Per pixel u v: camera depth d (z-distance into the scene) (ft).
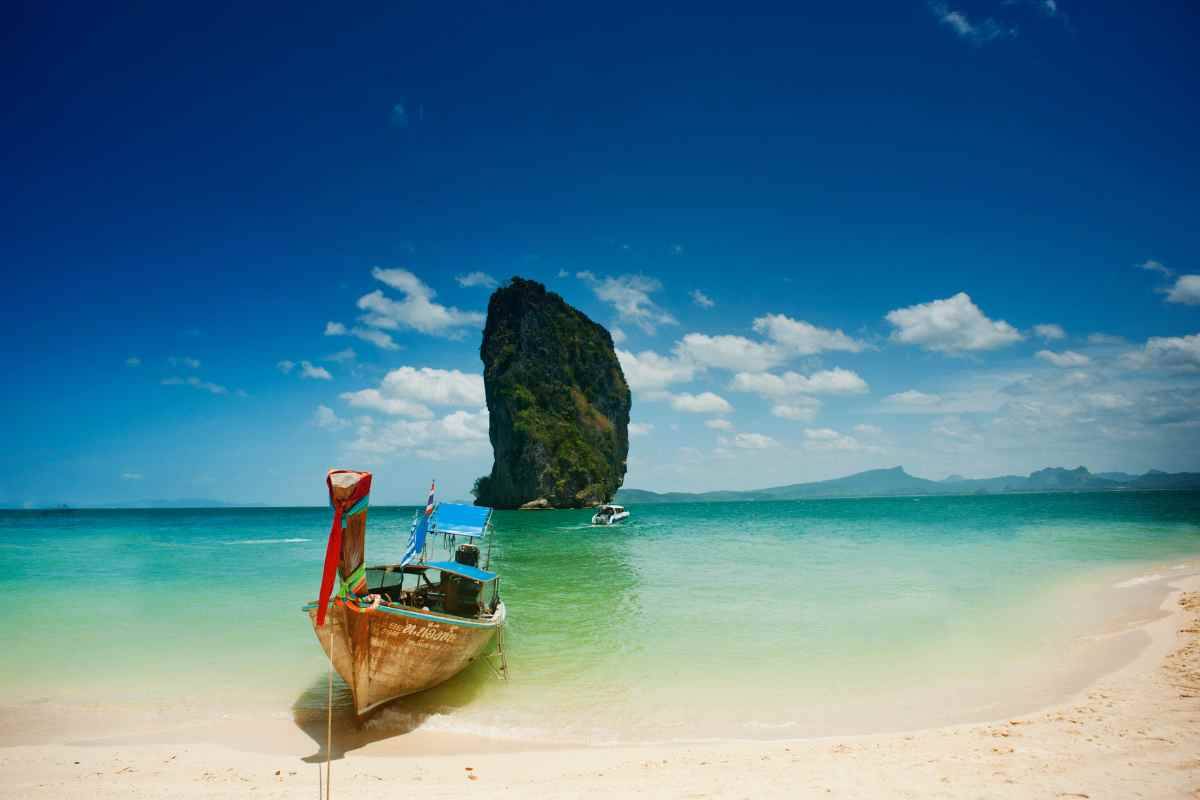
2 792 25.72
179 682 41.42
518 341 378.73
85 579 85.40
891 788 22.30
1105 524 167.94
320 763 29.37
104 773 27.99
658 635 52.19
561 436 360.28
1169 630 48.06
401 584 46.78
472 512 60.54
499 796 23.90
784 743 30.60
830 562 96.53
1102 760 23.76
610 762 28.68
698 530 185.88
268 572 92.43
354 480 31.30
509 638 52.21
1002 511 260.62
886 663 43.55
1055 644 46.50
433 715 35.81
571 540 152.25
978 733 29.58
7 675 42.63
